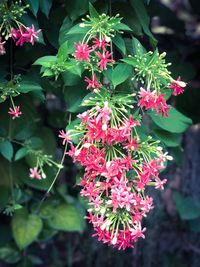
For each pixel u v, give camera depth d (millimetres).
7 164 605
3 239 721
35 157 581
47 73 446
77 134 438
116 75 440
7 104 562
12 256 729
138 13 474
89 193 441
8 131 564
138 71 444
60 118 644
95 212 461
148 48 562
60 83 519
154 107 434
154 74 435
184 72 641
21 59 531
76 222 668
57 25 507
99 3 474
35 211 657
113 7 485
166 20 712
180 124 503
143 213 445
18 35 447
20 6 451
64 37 468
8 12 442
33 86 476
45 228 692
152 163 443
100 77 457
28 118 572
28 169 603
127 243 449
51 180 604
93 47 430
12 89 472
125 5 485
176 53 646
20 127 568
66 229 665
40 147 585
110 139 423
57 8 506
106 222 443
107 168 427
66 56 440
